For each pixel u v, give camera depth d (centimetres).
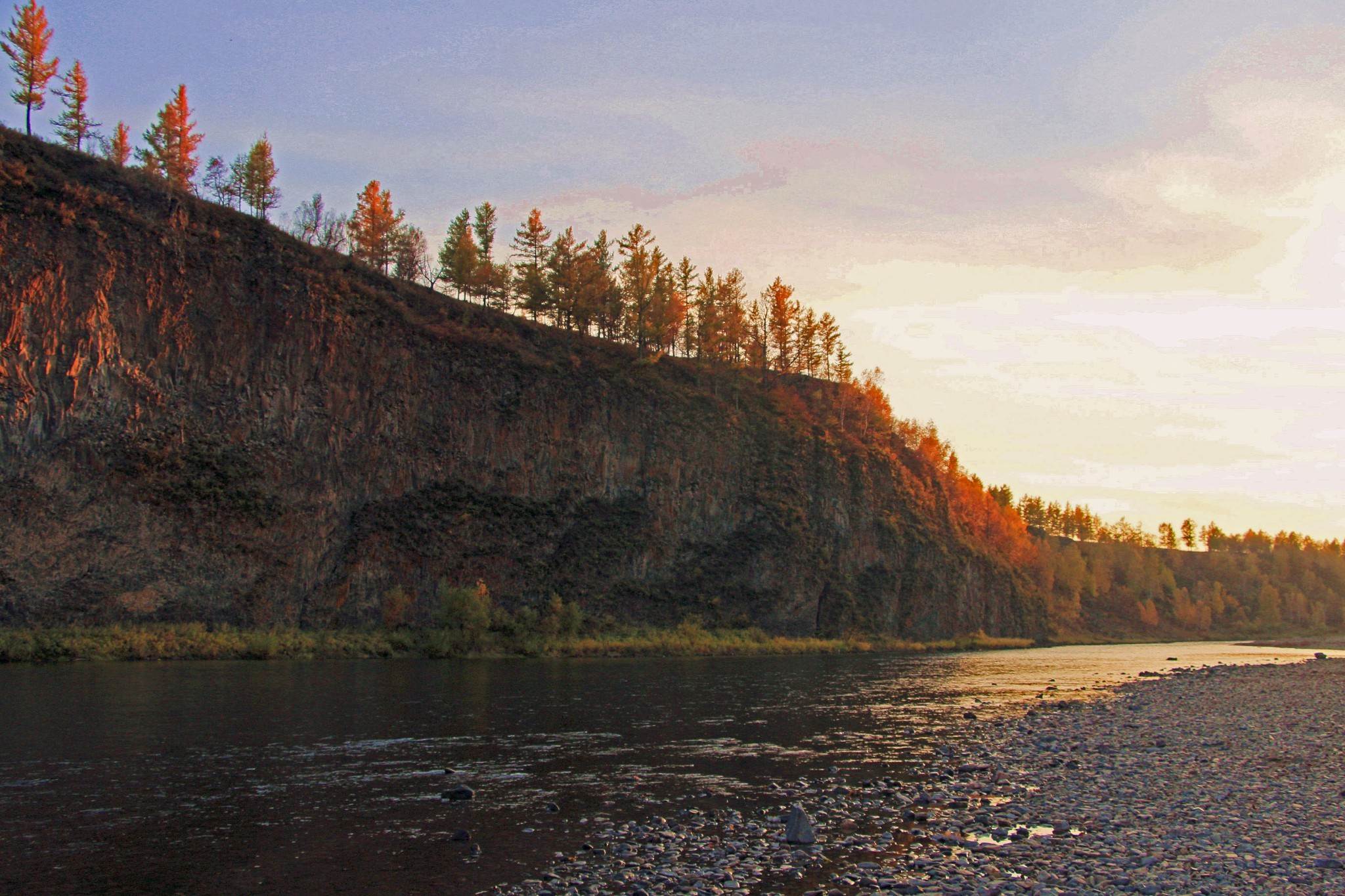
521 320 10862
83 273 6550
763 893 1273
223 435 6975
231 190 9581
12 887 1274
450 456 8194
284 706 3284
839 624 9800
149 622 5894
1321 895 1248
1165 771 2258
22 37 7981
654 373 11038
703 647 7825
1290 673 5941
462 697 3747
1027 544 15925
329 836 1569
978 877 1341
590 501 9006
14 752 2275
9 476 5769
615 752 2491
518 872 1364
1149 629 16825
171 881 1309
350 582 7062
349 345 7944
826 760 2397
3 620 5388
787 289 13988
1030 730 3028
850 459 11438
